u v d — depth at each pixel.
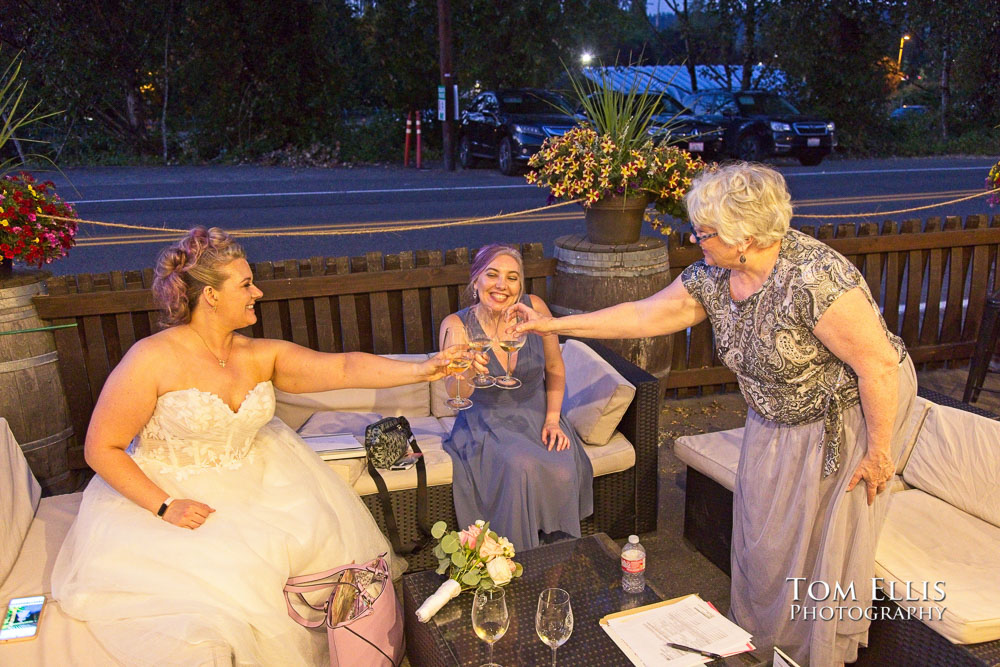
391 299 4.94
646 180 4.64
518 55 17.78
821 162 17.44
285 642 2.65
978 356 5.34
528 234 9.44
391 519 3.51
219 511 2.85
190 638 2.45
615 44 18.89
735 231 2.40
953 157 19.23
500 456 3.46
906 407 2.63
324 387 3.23
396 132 17.53
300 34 16.75
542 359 3.70
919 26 20.33
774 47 19.72
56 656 2.50
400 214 10.52
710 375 5.66
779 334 2.54
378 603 2.76
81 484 4.43
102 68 16.41
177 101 17.27
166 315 2.95
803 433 2.72
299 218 10.21
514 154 14.05
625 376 3.82
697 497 3.73
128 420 2.85
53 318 4.17
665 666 2.39
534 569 2.90
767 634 2.94
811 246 2.48
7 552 2.90
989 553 2.93
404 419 3.60
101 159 16.73
